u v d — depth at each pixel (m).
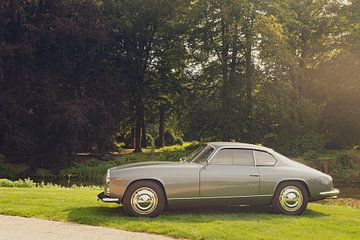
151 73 38.91
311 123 34.19
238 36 33.16
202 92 35.69
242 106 32.72
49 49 29.58
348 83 36.09
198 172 8.91
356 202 18.14
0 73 24.91
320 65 37.56
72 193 11.77
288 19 34.28
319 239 7.39
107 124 29.33
